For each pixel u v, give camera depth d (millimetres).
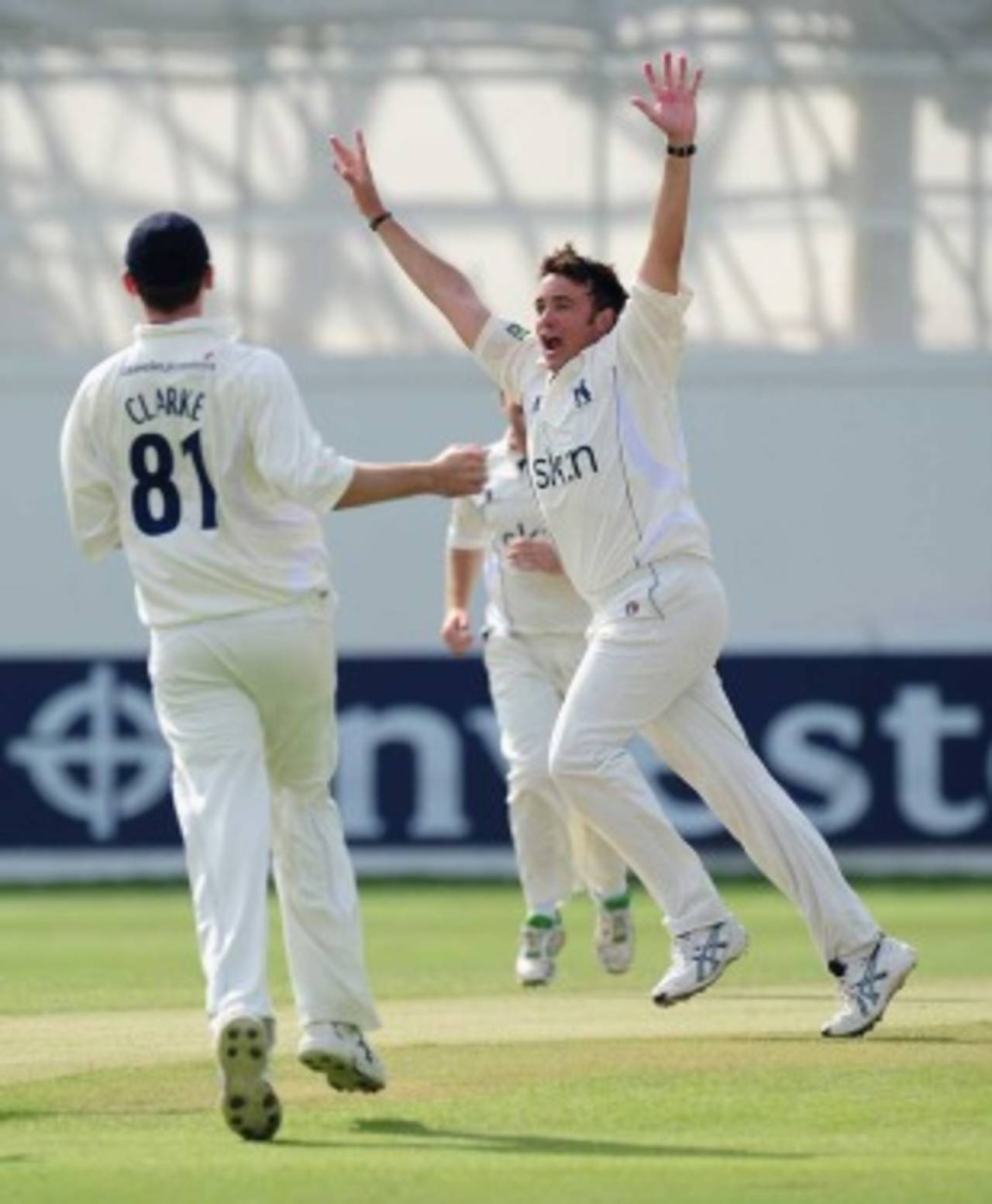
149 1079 27625
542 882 38375
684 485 29312
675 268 28484
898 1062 27922
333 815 25672
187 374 24750
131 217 70125
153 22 70000
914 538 68312
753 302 70125
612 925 38438
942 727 64688
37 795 64938
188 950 46188
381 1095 26359
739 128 70312
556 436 29297
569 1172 22156
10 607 67562
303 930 25391
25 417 67938
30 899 60062
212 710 24906
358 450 68438
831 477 68375
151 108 70188
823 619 68250
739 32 70375
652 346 28812
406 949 46062
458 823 64812
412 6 70188
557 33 70438
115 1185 21734
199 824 24656
